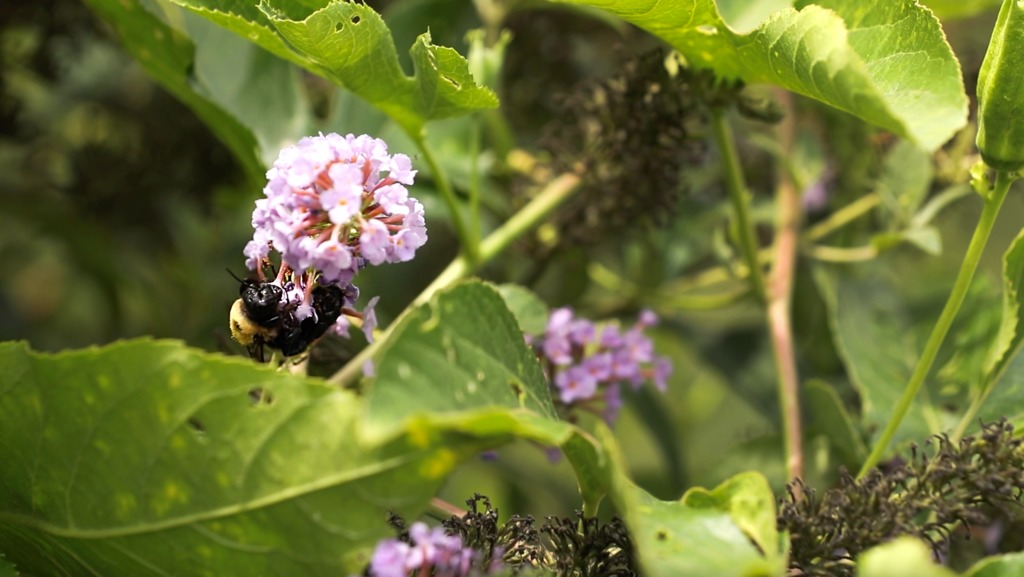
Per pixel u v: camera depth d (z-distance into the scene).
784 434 0.62
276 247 0.41
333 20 0.46
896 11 0.44
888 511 0.43
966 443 0.44
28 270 0.94
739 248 0.66
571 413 0.54
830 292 0.64
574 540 0.43
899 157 0.63
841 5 0.45
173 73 0.59
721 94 0.54
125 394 0.40
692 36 0.50
